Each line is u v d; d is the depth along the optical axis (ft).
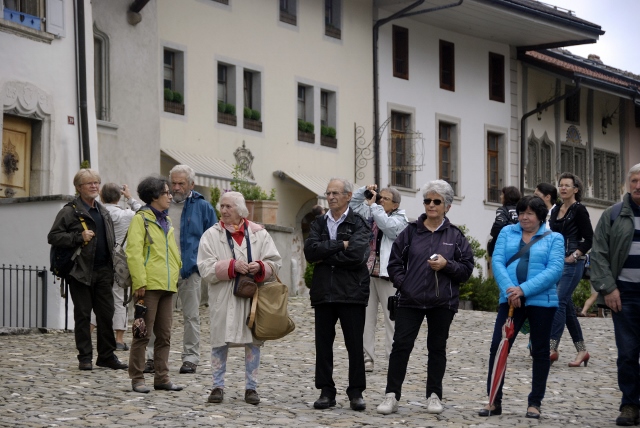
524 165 146.72
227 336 35.86
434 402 35.78
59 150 74.59
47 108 73.46
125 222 51.78
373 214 44.68
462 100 137.08
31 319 64.03
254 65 107.04
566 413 36.55
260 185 107.55
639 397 34.86
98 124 81.76
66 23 75.25
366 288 36.04
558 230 48.88
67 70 75.36
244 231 36.96
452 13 126.93
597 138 163.63
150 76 86.99
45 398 36.55
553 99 146.10
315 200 114.11
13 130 71.97
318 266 36.19
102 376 42.32
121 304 52.16
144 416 33.24
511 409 37.14
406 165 128.47
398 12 122.01
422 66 130.93
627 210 35.27
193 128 99.55
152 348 43.83
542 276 35.17
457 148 136.05
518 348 55.67
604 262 35.32
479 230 139.64
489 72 141.79
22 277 63.87
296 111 112.47
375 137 123.03
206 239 36.68
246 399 36.68
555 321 49.03
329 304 35.99
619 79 162.20
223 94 104.68
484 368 48.65
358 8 121.60
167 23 96.89
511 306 35.37
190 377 42.83
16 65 71.10
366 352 45.91
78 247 43.88
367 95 122.52
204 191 100.73
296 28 112.57
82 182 44.29
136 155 85.40
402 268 35.88
